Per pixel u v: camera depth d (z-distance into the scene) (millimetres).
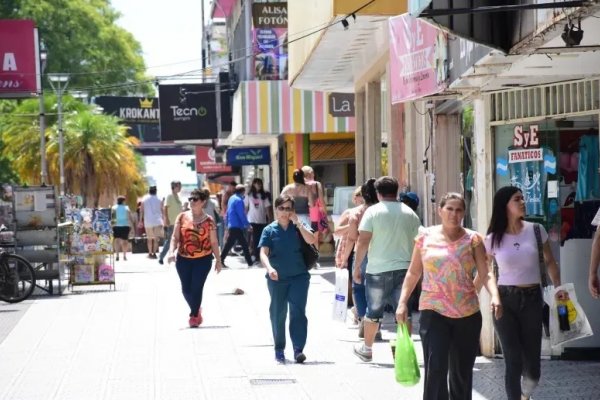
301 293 18109
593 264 14086
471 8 12992
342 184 44250
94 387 16422
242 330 22016
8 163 85438
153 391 16062
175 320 23734
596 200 17812
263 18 45375
